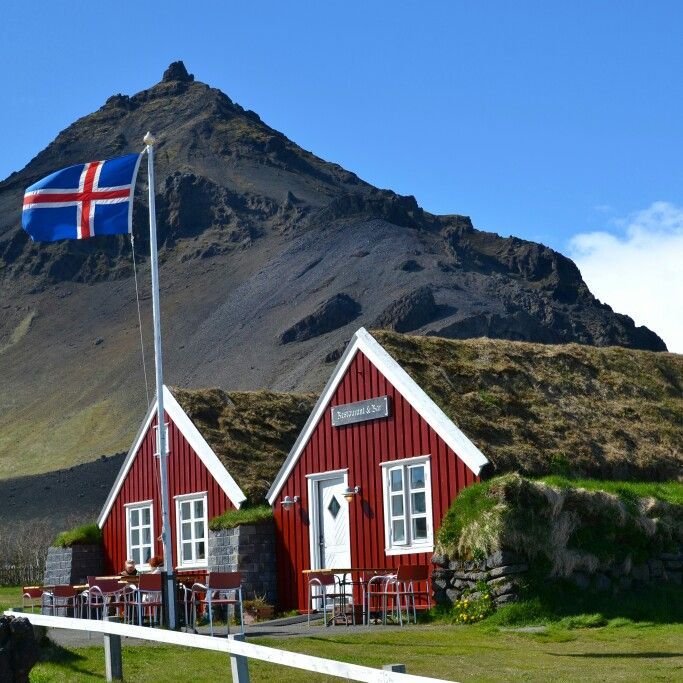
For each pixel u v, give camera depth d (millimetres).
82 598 25625
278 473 26938
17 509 123688
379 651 16172
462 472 22234
